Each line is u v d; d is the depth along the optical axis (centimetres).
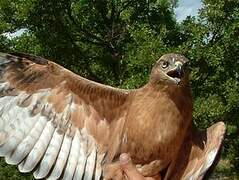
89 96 95
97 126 95
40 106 96
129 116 91
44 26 348
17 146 93
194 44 331
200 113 321
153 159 90
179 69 90
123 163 90
